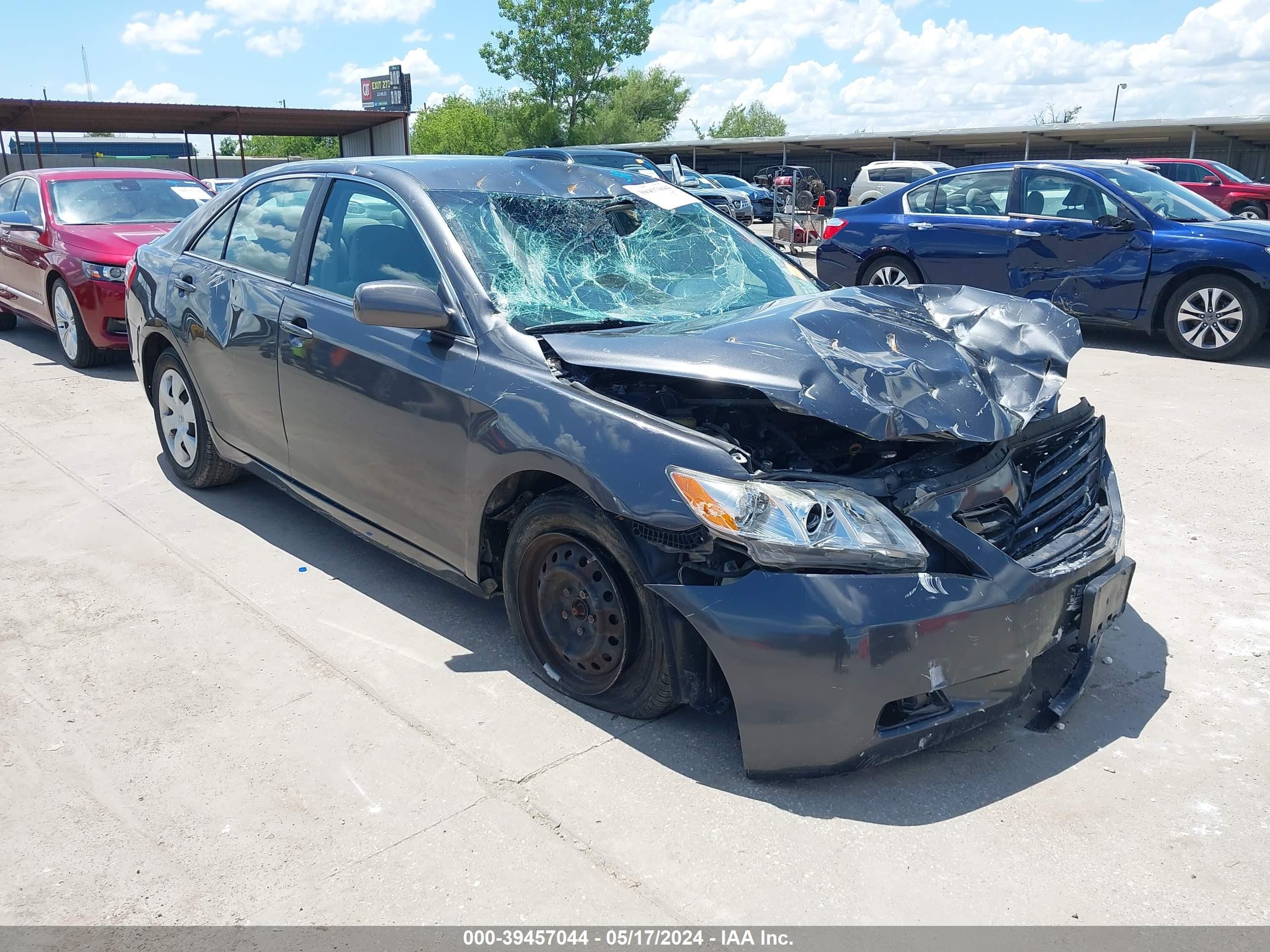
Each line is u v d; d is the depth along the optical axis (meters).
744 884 2.32
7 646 3.45
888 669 2.43
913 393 2.72
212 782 2.70
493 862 2.39
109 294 7.30
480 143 66.75
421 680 3.23
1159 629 3.66
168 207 8.55
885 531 2.49
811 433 2.95
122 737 2.91
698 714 3.02
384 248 3.59
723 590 2.54
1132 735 2.97
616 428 2.73
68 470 5.35
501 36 65.19
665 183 4.29
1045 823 2.55
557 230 3.64
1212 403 6.92
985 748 2.88
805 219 19.14
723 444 2.58
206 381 4.49
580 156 12.76
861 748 2.49
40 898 2.27
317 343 3.69
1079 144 33.19
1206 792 2.69
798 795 2.64
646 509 2.60
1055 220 8.96
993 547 2.62
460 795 2.64
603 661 2.95
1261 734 2.98
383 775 2.73
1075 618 2.88
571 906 2.24
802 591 2.44
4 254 8.66
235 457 4.50
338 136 41.03
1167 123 26.80
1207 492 5.11
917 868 2.38
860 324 3.07
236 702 3.10
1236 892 2.30
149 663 3.33
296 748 2.85
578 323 3.22
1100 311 8.85
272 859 2.40
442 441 3.20
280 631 3.57
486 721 2.99
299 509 4.82
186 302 4.53
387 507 3.55
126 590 3.89
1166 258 8.35
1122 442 6.00
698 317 3.34
